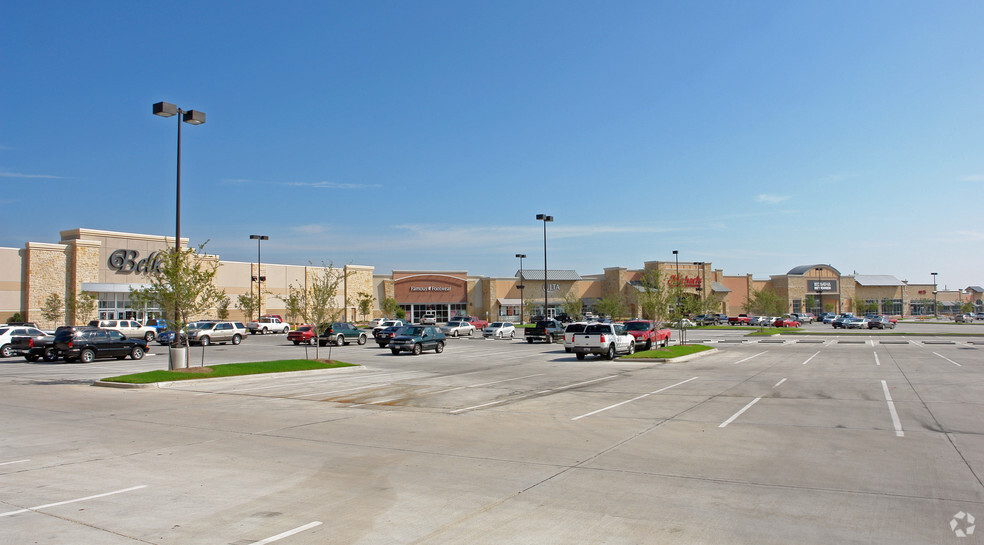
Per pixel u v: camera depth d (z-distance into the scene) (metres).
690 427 12.48
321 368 26.08
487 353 37.22
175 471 9.11
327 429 12.58
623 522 6.76
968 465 9.23
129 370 26.64
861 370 24.20
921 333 56.19
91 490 8.08
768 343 44.88
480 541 6.20
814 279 109.88
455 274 90.06
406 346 35.62
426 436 11.77
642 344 34.84
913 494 7.75
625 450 10.41
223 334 46.19
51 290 53.12
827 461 9.53
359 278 83.25
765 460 9.63
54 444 11.11
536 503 7.48
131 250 58.84
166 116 23.23
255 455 10.19
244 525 6.69
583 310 92.06
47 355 31.59
